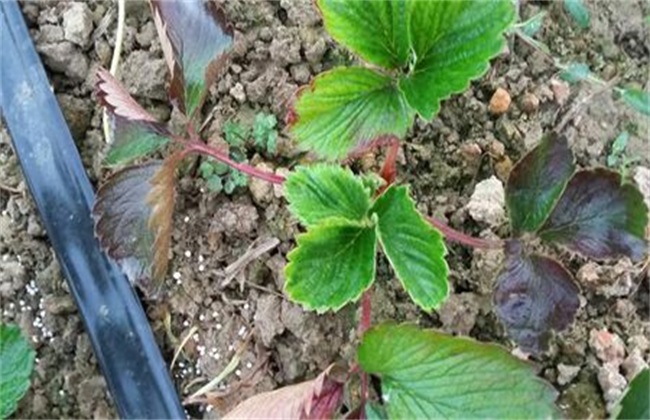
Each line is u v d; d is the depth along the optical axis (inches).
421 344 7.5
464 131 9.6
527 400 7.4
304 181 7.5
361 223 7.4
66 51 9.7
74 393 9.1
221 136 9.5
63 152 9.4
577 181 7.7
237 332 9.1
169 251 9.0
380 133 7.8
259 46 9.7
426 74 7.4
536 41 9.8
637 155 9.6
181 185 9.3
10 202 9.5
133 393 8.9
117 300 9.1
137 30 9.9
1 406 8.0
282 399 7.8
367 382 8.0
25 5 9.9
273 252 9.2
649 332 9.2
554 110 9.7
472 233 9.3
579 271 9.2
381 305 9.0
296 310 8.9
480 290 9.1
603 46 10.0
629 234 7.7
